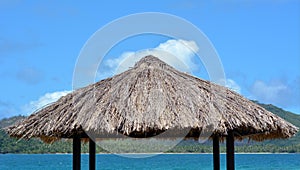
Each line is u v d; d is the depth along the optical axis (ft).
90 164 30.42
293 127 30.63
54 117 28.04
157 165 151.43
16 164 163.22
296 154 187.73
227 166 28.53
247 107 28.81
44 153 153.79
